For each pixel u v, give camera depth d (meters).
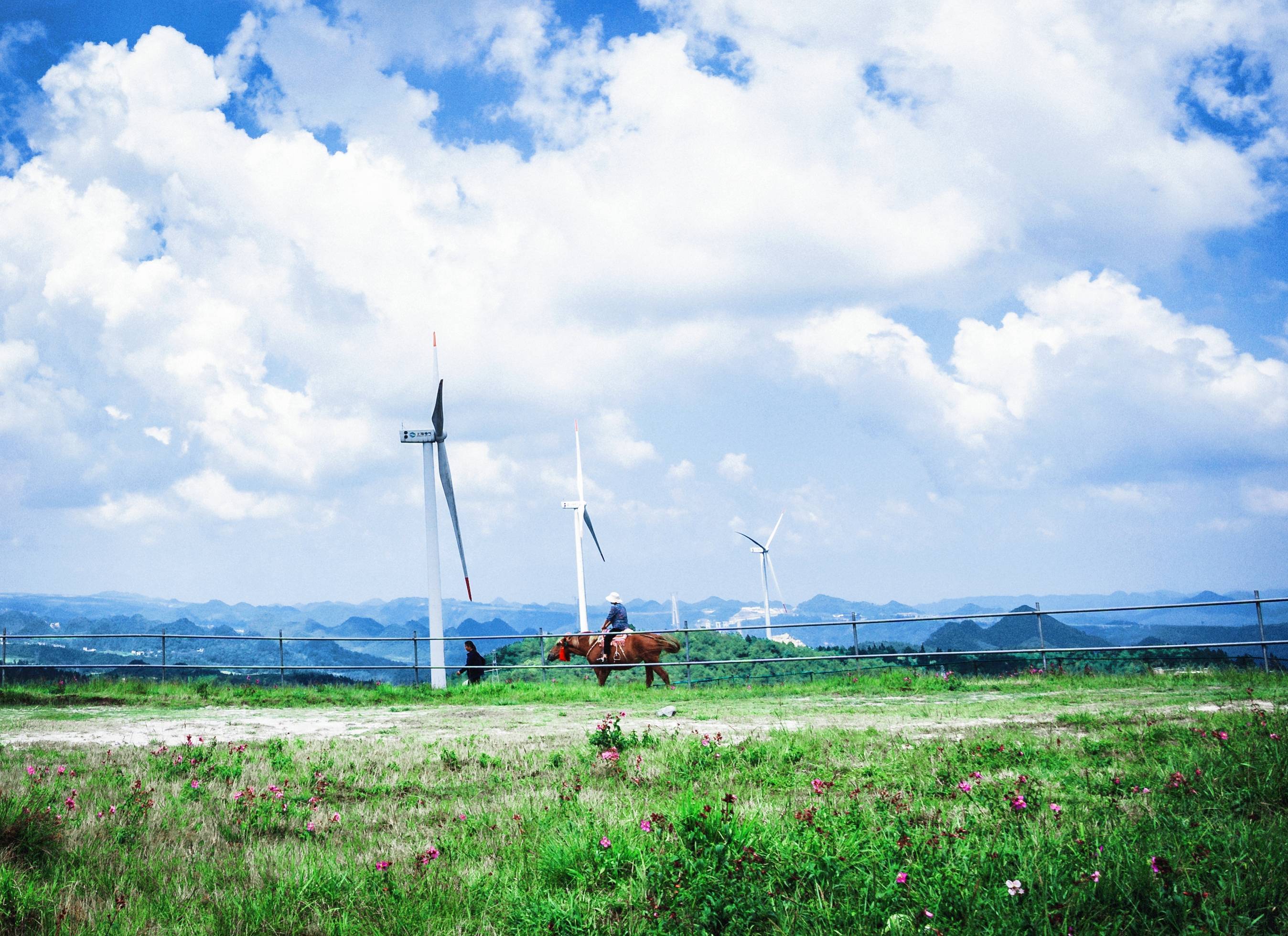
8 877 7.00
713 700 20.84
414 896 6.89
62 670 25.20
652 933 6.05
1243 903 5.73
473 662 28.67
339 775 12.01
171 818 9.49
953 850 6.88
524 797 10.11
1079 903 5.77
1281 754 9.02
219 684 24.84
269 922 6.52
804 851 6.92
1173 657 22.55
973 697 19.42
